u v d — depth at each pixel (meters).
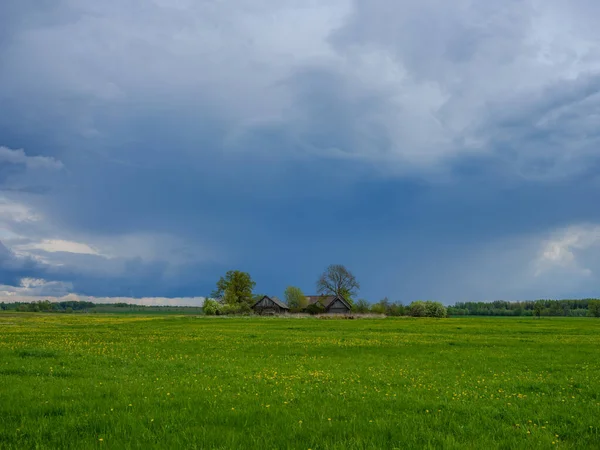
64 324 74.50
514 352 33.97
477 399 15.80
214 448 9.73
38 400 14.41
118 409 13.41
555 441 10.62
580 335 53.88
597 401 15.77
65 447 9.83
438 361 28.25
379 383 19.34
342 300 155.00
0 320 91.44
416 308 136.38
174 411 12.89
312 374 21.33
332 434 10.98
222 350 33.25
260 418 12.42
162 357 28.25
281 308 157.25
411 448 10.09
